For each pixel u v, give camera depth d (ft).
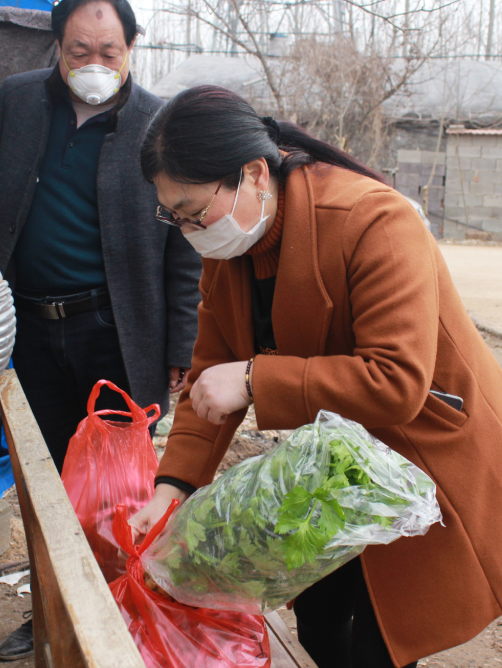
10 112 7.47
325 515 3.34
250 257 4.80
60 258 7.44
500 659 7.59
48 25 9.43
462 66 58.80
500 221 57.00
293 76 47.21
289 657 4.91
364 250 4.03
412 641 4.52
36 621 5.20
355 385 3.89
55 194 7.41
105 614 2.96
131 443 5.71
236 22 50.57
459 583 4.43
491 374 4.76
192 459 5.08
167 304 8.07
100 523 5.38
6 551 9.08
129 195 7.41
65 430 8.25
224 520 3.83
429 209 58.08
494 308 24.38
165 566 4.18
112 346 7.77
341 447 3.53
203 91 4.06
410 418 3.94
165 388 8.21
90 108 7.39
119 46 6.97
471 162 56.49
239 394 4.17
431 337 3.91
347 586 5.30
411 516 3.54
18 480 5.25
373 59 46.57
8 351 5.73
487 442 4.53
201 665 4.09
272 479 3.67
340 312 4.30
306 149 4.58
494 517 4.54
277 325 4.51
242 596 3.97
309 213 4.23
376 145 51.29
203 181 4.00
